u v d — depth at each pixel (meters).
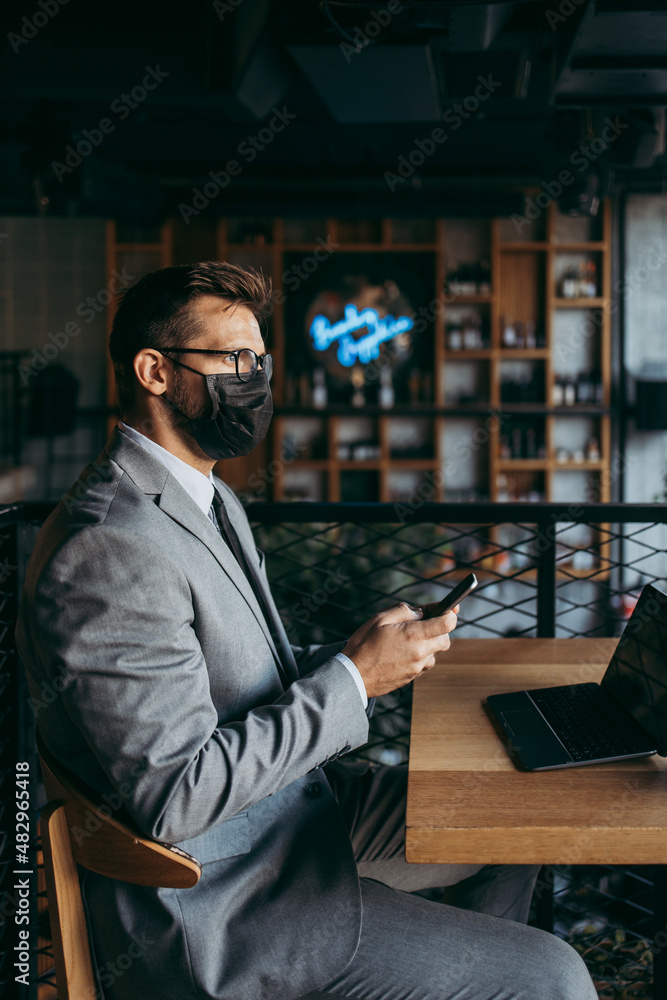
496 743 1.11
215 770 0.93
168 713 0.92
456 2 2.06
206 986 0.95
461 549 5.56
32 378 6.38
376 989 0.99
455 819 0.92
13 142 4.35
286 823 1.08
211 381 1.08
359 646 1.08
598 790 0.98
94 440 6.43
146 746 0.90
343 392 6.27
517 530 5.63
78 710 0.91
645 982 1.67
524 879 1.35
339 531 2.91
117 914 0.99
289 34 2.43
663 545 5.69
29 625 1.01
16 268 6.35
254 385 1.10
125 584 0.93
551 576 1.69
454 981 0.98
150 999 0.98
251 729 0.98
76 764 0.99
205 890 0.99
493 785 1.00
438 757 1.07
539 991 0.97
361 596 2.64
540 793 0.98
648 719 1.09
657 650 1.10
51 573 0.93
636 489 6.07
